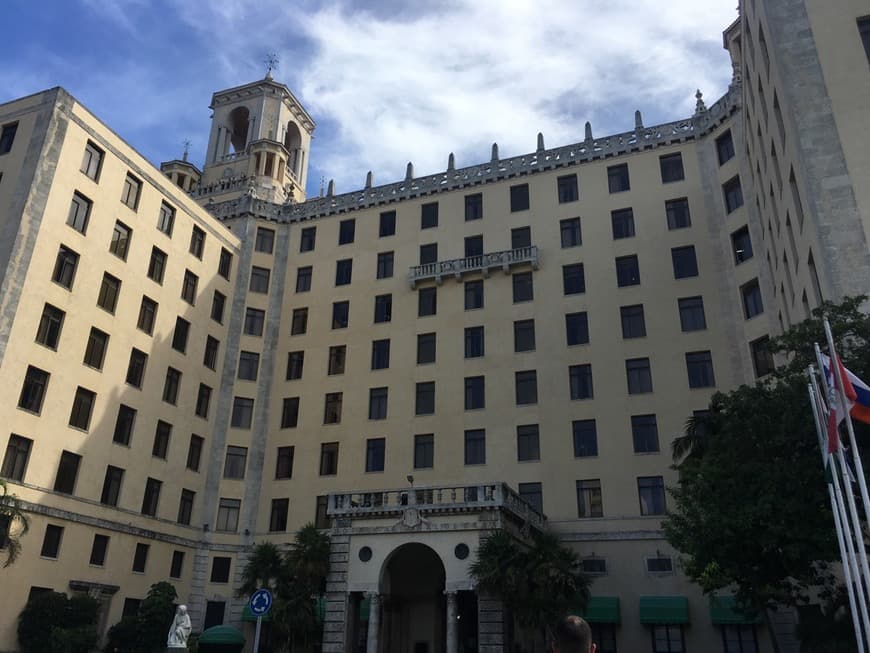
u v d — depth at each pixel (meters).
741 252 39.53
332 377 46.22
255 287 50.25
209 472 43.66
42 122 36.09
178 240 44.28
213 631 25.25
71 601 30.83
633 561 35.78
